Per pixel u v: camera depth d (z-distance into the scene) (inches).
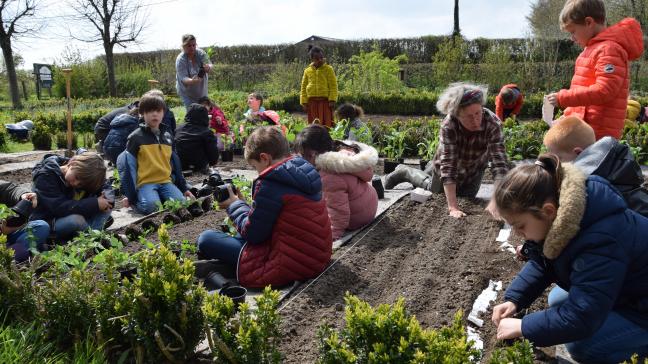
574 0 187.0
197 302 108.7
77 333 113.3
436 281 149.3
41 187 179.3
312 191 147.9
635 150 343.3
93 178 181.2
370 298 141.5
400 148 353.4
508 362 88.2
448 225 196.1
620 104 187.2
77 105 794.2
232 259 157.1
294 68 1107.3
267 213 145.6
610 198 93.9
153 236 197.5
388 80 997.2
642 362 101.6
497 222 196.2
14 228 163.0
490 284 148.2
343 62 1219.9
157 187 241.4
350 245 180.2
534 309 131.3
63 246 162.1
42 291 119.7
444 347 86.1
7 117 615.5
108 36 1125.1
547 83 935.0
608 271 91.3
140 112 241.3
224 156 380.5
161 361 107.5
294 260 146.6
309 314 131.1
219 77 1250.0
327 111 466.6
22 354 105.7
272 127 156.3
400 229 195.9
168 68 1233.4
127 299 108.2
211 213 227.9
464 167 227.0
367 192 197.5
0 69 1306.6
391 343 90.8
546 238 94.4
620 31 181.5
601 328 102.8
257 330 99.3
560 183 93.7
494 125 213.9
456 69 1040.8
